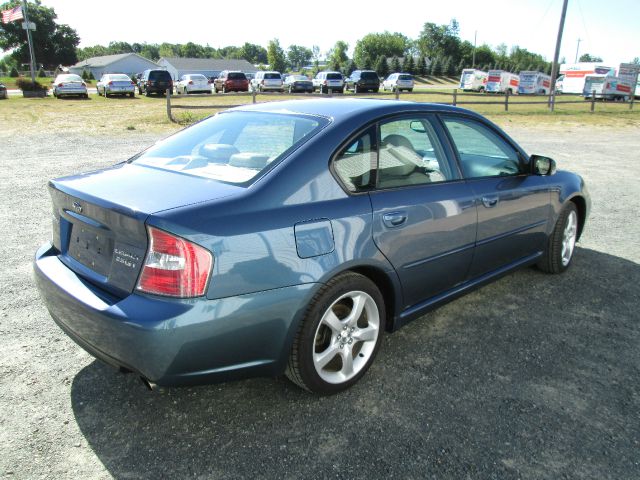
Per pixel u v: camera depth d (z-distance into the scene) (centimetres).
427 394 270
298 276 231
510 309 375
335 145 261
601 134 1670
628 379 286
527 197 372
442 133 322
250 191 231
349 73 10069
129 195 232
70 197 247
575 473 216
